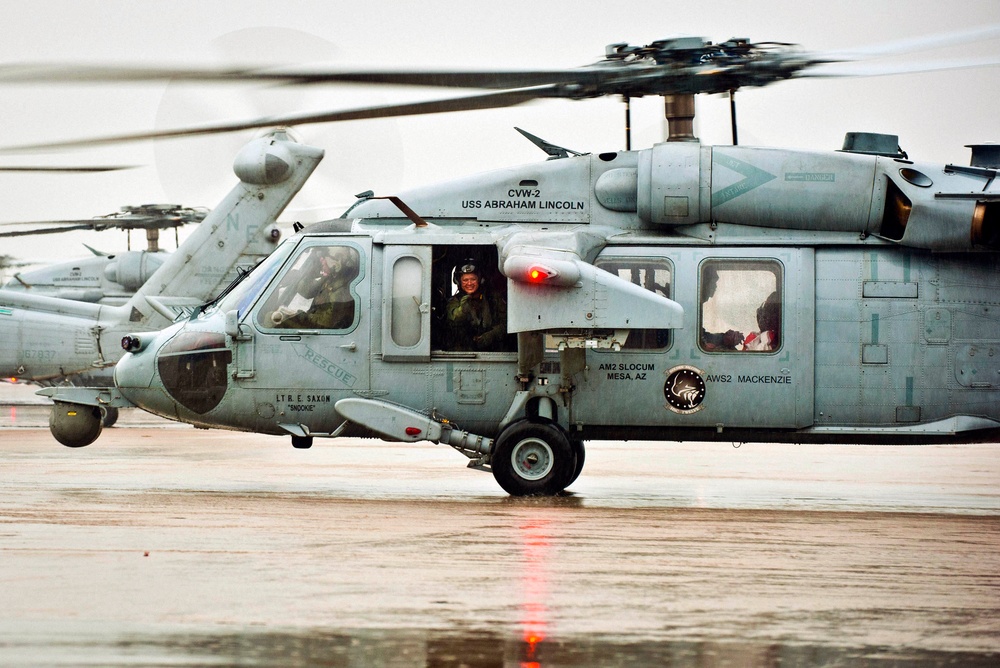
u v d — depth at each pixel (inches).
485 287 1711.4
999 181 1676.9
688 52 1567.4
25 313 3134.8
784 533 1343.5
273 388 1704.0
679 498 1720.0
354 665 756.6
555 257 1569.9
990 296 1695.4
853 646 815.1
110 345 3105.3
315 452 2701.8
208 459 2394.2
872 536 1332.4
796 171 1670.8
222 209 3070.9
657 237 1699.1
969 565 1138.0
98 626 847.1
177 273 3085.6
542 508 1540.4
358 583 1002.1
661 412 1674.5
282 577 1023.0
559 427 1667.1
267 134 3093.0
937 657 789.9
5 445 2731.3
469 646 804.6
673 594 976.9
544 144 1824.6
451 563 1099.9
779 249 1681.8
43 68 1087.6
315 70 1203.9
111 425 3673.7
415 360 1689.2
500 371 1684.3
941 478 2174.0
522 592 976.3
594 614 901.2
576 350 1652.3
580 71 1520.7
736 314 1678.2
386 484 1865.2
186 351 1722.4
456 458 2524.6
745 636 839.1
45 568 1054.4
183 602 924.0
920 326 1678.2
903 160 1701.5
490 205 1743.4
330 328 1705.2
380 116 1486.2
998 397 1688.0
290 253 1724.9
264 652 783.7
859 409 1676.9
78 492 1658.5
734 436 1699.1
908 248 1680.6
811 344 1670.8
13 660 757.9
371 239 1713.8
